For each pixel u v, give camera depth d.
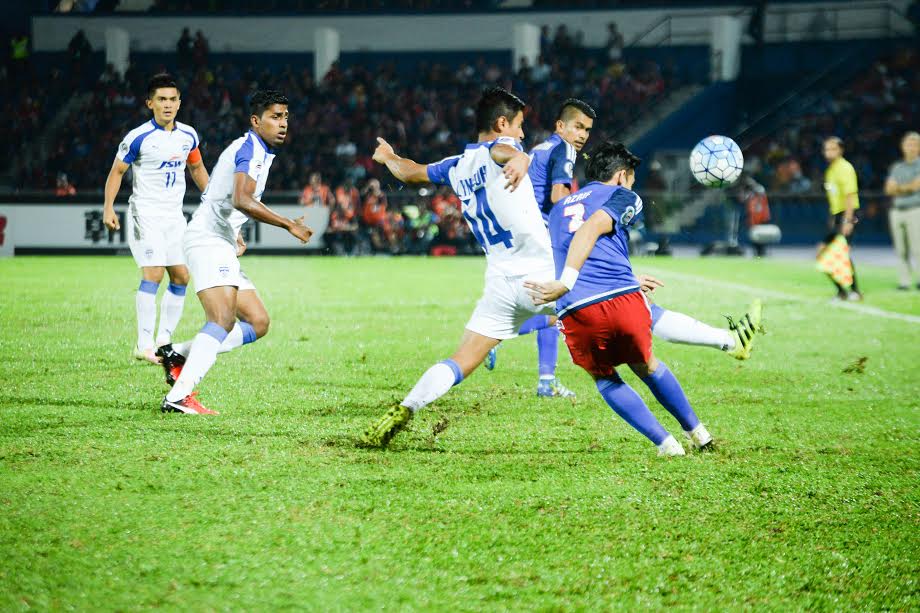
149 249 24.25
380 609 10.23
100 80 94.62
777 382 23.72
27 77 98.19
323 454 15.97
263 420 18.45
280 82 94.69
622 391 16.41
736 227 74.19
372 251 72.25
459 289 45.78
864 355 27.81
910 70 91.38
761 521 13.07
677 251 74.75
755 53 96.31
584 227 15.23
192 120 92.56
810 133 88.81
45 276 48.75
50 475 14.35
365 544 11.91
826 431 18.42
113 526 12.31
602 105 91.62
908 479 15.11
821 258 41.03
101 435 16.80
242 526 12.41
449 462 15.68
